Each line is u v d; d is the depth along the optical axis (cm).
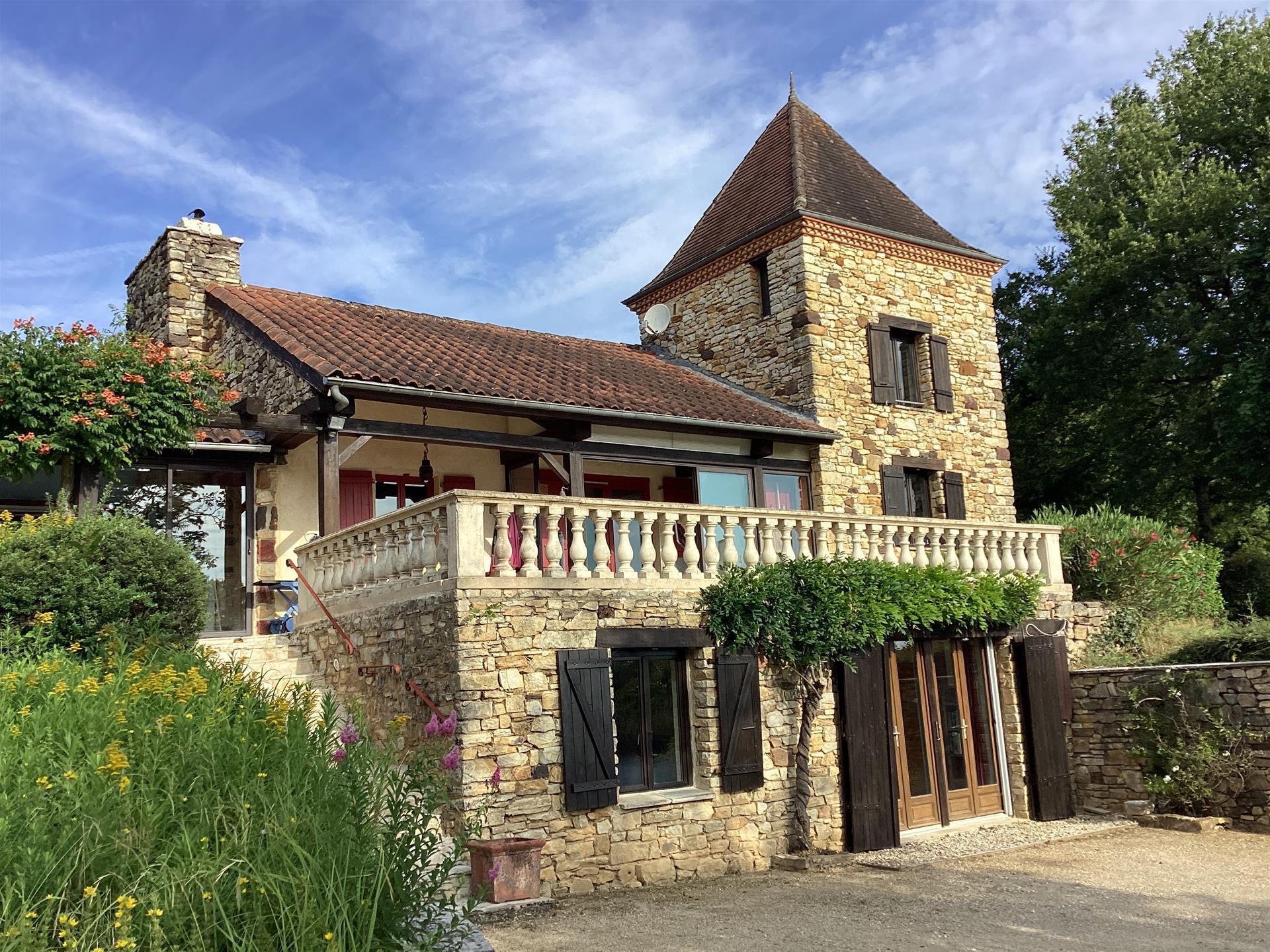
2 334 1098
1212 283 2400
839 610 1144
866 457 1728
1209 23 2608
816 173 1883
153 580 955
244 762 592
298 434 1332
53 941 420
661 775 1062
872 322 1783
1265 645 1385
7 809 473
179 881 449
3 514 1042
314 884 470
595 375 1616
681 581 1087
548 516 1012
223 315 1526
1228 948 752
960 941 759
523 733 944
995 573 1367
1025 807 1330
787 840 1112
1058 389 2639
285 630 1352
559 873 938
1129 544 1662
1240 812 1215
